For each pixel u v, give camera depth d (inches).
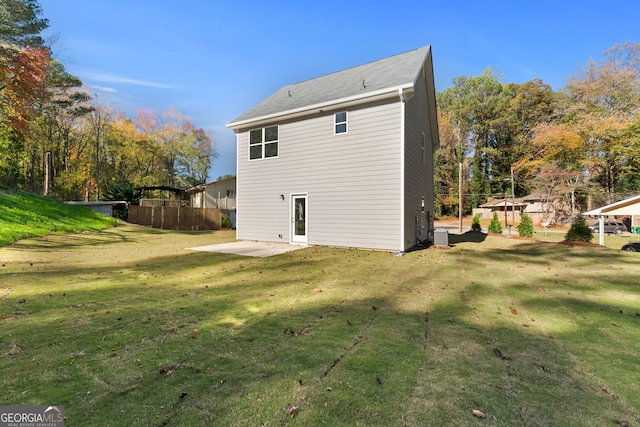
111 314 143.9
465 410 75.1
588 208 1087.6
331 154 406.6
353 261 306.7
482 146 1558.8
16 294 175.0
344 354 105.0
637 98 926.4
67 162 1089.4
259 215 477.1
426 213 543.8
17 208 450.3
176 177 1541.6
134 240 462.6
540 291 199.8
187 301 168.4
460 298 181.9
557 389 85.8
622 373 95.5
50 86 834.2
